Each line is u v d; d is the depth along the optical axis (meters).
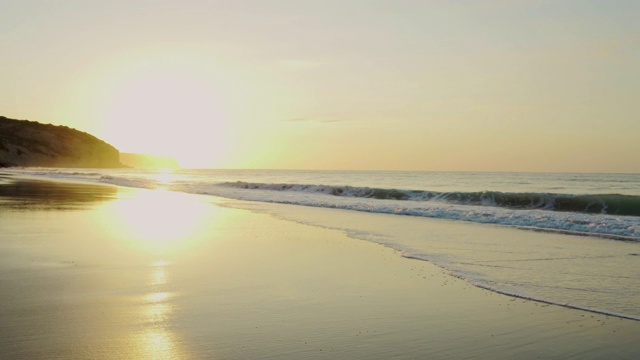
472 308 6.84
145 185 45.94
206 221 17.64
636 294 7.63
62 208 21.16
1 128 172.25
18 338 5.38
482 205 26.25
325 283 8.27
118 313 6.36
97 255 10.46
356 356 5.01
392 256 10.93
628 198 21.67
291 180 72.19
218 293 7.50
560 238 13.72
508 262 10.25
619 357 5.05
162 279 8.36
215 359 4.88
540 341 5.52
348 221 18.19
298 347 5.25
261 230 15.32
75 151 187.12
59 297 7.07
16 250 10.89
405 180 70.06
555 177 79.56
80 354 4.93
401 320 6.26
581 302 7.18
